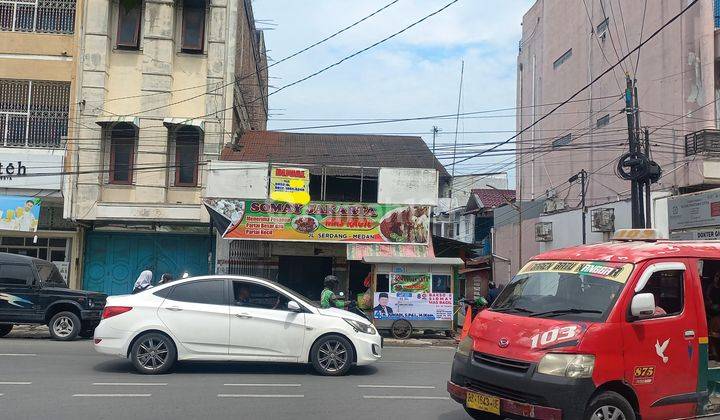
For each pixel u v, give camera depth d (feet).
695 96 62.59
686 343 20.40
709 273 23.21
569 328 19.22
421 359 41.60
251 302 32.53
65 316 46.73
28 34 67.62
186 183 68.23
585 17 85.25
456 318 59.93
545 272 22.67
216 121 68.08
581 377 18.33
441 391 29.32
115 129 67.67
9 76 66.90
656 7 68.74
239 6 73.87
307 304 33.12
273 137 79.87
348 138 83.20
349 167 65.67
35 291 46.52
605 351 18.88
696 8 63.21
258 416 23.09
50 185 65.51
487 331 21.09
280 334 32.09
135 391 27.12
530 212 96.89
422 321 55.88
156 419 22.27
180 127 67.92
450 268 56.70
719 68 62.39
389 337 56.75
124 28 69.31
